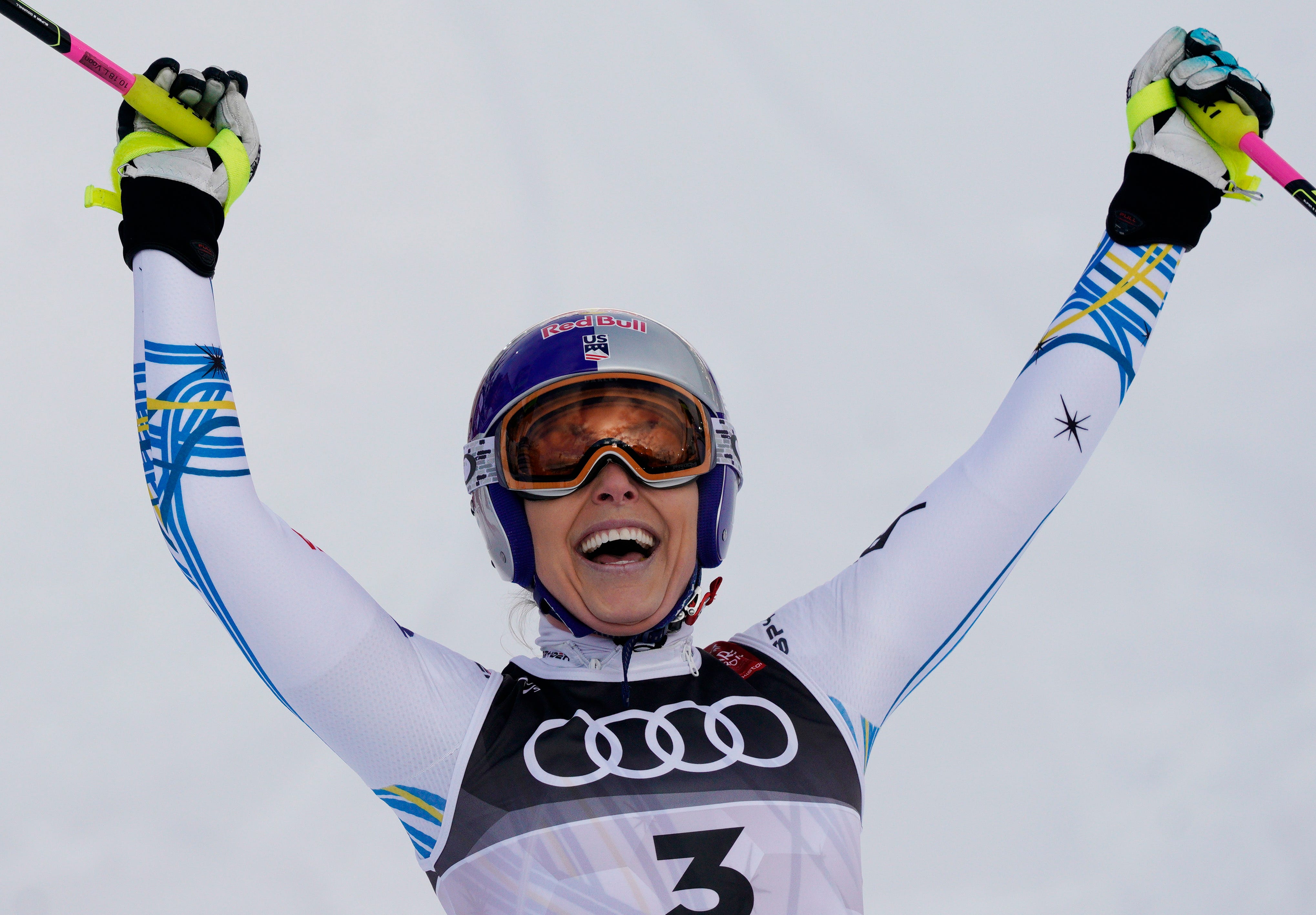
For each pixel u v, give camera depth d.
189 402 6.97
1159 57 8.24
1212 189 8.11
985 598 7.83
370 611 7.27
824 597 8.03
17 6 6.88
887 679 7.68
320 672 6.94
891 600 7.73
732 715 7.36
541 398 7.69
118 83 7.20
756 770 7.11
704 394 8.02
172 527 6.88
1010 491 7.69
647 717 7.31
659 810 6.88
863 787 7.49
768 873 6.80
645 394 7.71
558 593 7.78
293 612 6.88
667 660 7.72
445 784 7.08
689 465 7.69
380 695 7.05
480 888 6.81
